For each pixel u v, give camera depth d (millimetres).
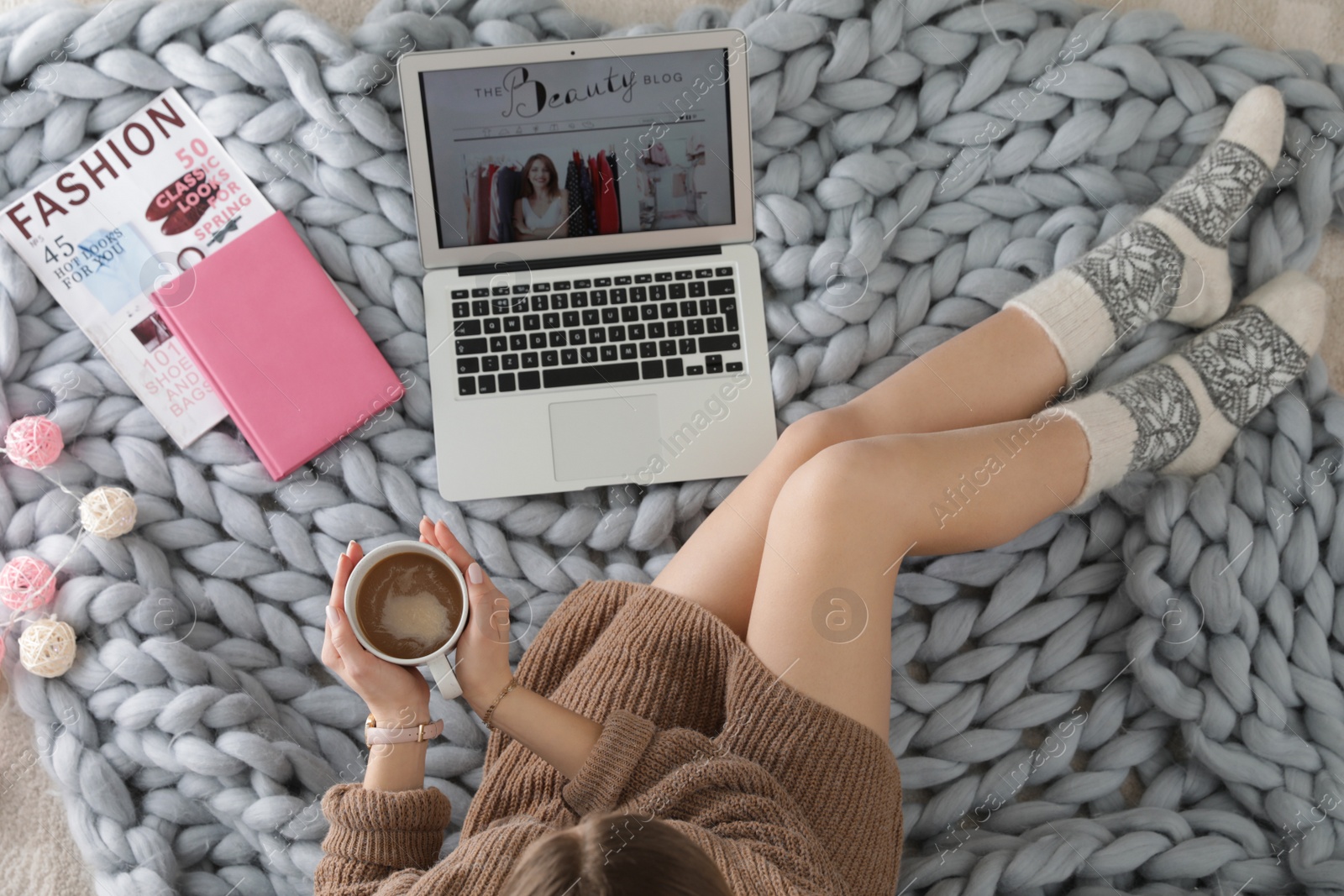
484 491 1076
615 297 1083
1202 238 1107
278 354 1061
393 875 713
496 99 1043
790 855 686
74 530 1047
